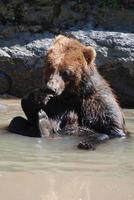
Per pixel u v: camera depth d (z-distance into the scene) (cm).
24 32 1869
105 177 755
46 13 1923
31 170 786
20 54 1747
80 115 1192
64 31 1858
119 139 1109
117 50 1695
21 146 984
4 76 1764
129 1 1922
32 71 1731
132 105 1717
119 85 1705
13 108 1492
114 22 1892
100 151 962
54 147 986
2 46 1794
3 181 716
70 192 672
